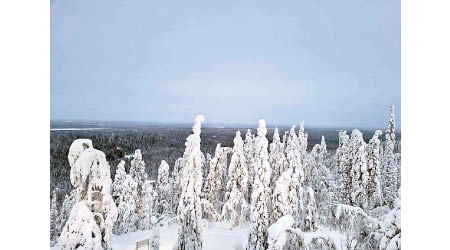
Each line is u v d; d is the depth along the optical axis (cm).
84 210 1135
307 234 1398
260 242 1466
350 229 1380
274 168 2025
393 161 2214
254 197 1507
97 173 1180
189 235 1538
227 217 2267
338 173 2348
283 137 2295
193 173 1577
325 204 2034
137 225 2309
